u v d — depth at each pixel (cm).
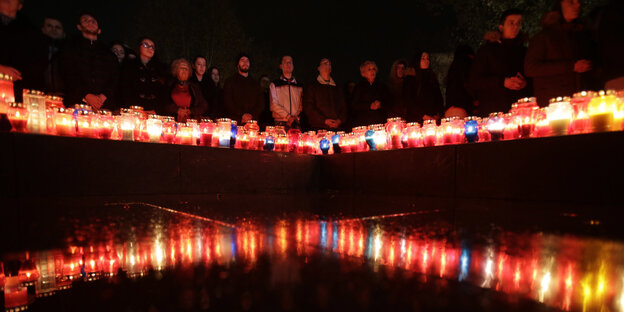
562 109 272
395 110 616
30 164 273
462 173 316
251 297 69
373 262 95
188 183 358
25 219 184
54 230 150
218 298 69
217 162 378
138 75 518
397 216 196
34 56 430
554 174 258
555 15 391
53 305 68
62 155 288
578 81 378
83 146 298
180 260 98
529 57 398
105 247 117
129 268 91
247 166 399
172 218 187
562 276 82
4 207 236
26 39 425
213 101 638
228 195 361
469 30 1176
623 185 227
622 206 227
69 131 320
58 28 536
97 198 295
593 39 410
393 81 655
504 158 287
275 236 134
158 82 539
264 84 800
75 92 451
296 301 67
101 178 307
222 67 2038
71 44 457
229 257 100
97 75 462
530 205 252
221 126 409
